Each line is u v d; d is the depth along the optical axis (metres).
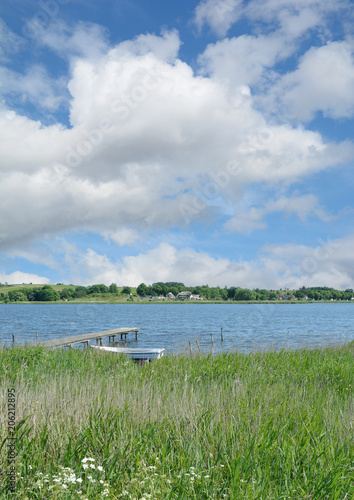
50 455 4.80
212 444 5.23
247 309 151.00
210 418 6.02
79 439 5.10
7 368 11.43
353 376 12.30
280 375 12.35
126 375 11.29
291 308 168.25
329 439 5.63
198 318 88.06
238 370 12.58
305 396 8.79
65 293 182.75
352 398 9.28
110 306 182.50
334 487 4.29
